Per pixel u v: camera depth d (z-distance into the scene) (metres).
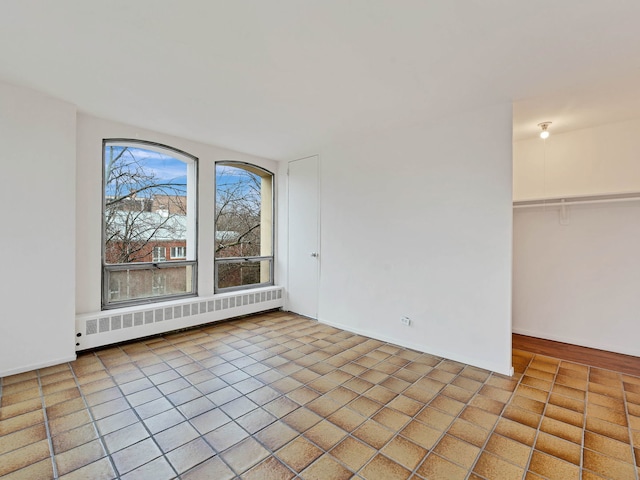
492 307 2.92
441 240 3.23
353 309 4.00
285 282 5.02
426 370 2.90
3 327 2.63
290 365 2.98
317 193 4.48
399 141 3.55
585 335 3.54
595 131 3.47
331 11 1.67
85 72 2.37
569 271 3.63
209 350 3.33
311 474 1.64
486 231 2.95
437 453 1.81
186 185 4.14
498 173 2.88
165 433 1.95
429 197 3.32
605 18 1.71
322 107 2.98
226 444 1.86
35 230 2.76
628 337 3.29
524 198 3.86
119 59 2.18
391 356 3.22
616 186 3.37
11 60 2.20
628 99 2.76
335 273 4.23
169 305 3.74
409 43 1.97
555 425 2.08
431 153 3.30
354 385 2.60
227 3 1.61
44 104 2.78
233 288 4.64
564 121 3.30
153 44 2.00
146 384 2.57
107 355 3.14
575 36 1.87
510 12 1.67
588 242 3.52
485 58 2.13
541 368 2.96
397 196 3.57
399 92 2.65
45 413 2.14
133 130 3.54
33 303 2.76
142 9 1.67
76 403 2.27
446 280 3.20
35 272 2.77
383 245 3.70
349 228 4.05
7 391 2.41
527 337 3.86
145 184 3.80
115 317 3.33
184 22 1.78
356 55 2.11
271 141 4.06
